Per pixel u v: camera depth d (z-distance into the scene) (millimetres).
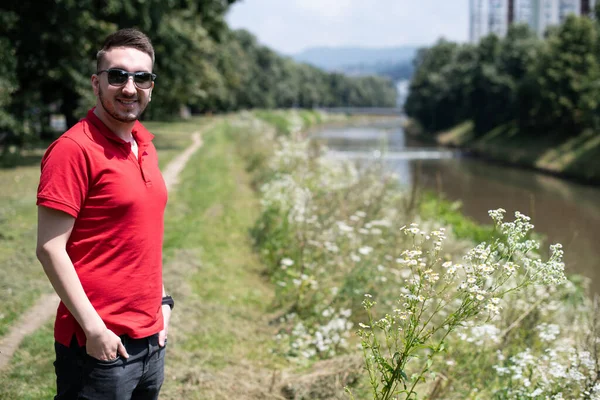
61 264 2363
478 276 3033
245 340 5898
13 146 17125
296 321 6379
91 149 2441
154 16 20734
